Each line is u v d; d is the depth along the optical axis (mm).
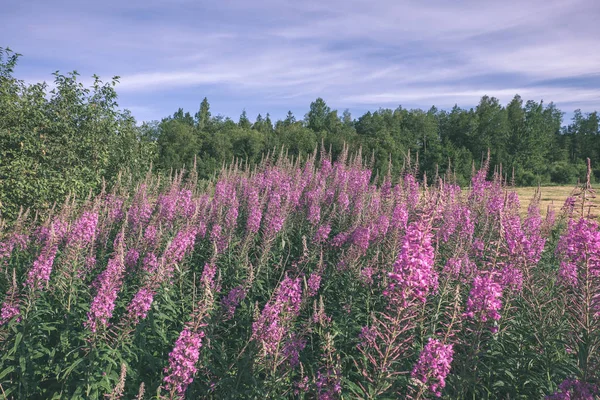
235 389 5539
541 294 6914
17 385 5898
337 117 129750
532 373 5738
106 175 22688
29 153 18422
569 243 5801
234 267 9250
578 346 5238
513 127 103312
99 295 5840
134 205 13219
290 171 17812
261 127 113438
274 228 10945
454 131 119250
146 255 8773
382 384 4844
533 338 6246
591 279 5477
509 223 7746
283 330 5781
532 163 70625
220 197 13930
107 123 21406
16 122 18281
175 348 5062
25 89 19688
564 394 4586
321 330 6367
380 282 8031
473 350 5207
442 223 10273
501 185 13344
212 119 133500
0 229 11234
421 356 4594
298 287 6215
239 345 6738
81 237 8391
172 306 7566
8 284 8195
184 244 8172
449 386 5453
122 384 4820
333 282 8820
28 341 6266
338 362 5332
